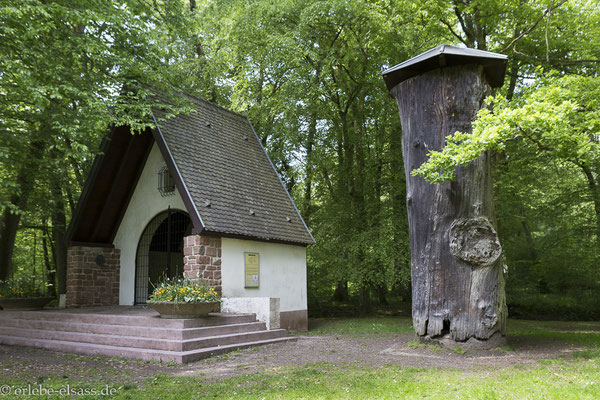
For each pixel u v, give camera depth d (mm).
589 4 15414
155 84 13352
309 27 17422
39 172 15117
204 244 11750
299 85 17531
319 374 6891
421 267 9344
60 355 9359
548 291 18672
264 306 11344
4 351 10031
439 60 9086
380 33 17234
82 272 14312
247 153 16078
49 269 25188
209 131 15000
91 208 14500
